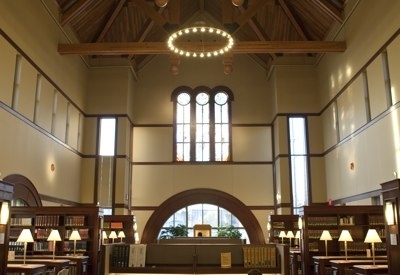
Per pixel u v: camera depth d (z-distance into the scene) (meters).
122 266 6.23
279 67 16.25
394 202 7.15
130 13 15.23
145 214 16.39
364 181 11.54
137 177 16.67
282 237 13.38
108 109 16.00
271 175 16.72
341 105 13.46
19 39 10.27
